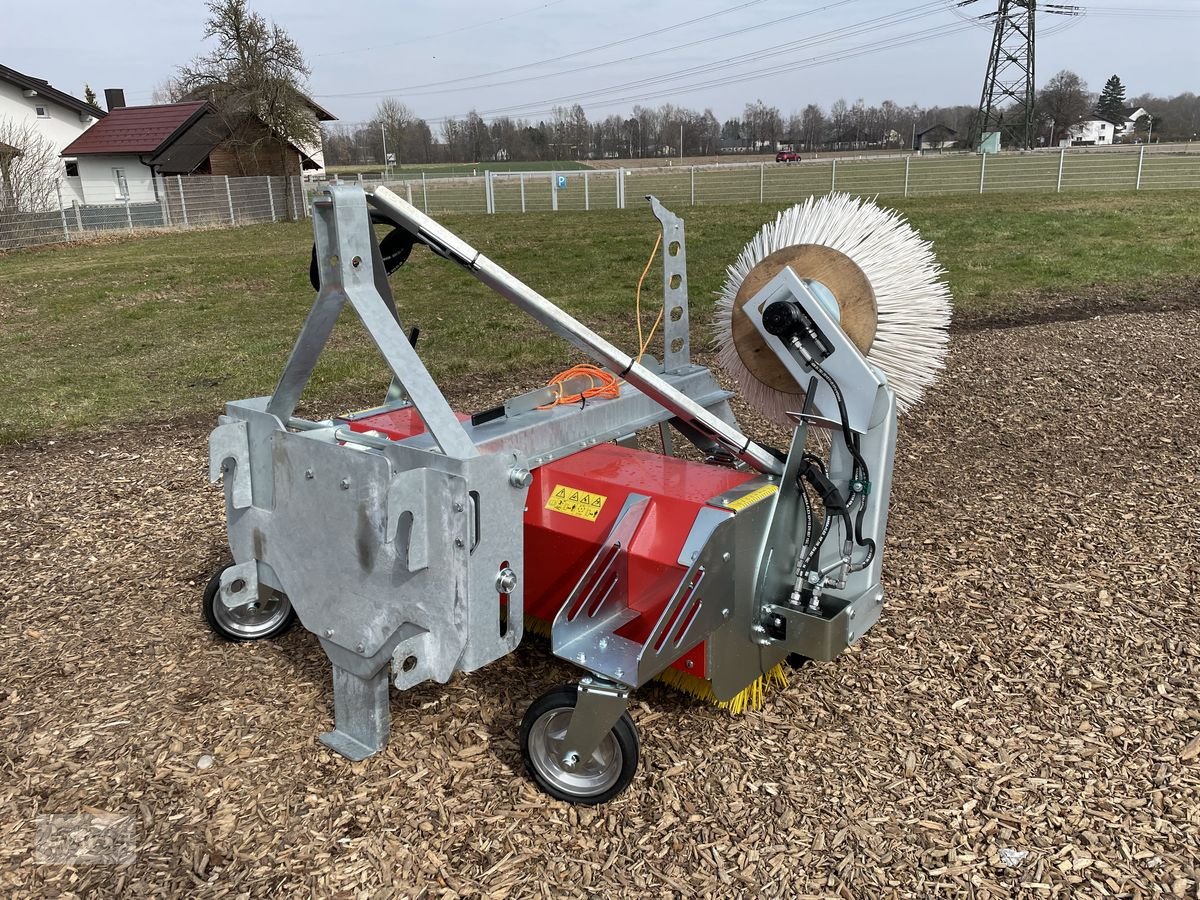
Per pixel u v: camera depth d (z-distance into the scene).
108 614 3.64
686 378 3.23
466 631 2.21
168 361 9.00
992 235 15.32
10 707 2.99
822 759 2.67
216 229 27.25
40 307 12.73
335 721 2.81
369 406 7.02
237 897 2.20
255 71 32.44
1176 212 17.50
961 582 3.75
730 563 2.43
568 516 2.71
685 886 2.22
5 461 5.78
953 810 2.46
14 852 2.34
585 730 2.34
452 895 2.20
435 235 2.46
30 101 38.12
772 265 2.82
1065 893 2.17
